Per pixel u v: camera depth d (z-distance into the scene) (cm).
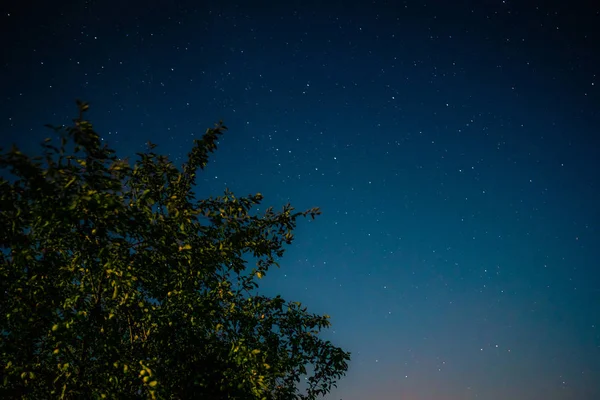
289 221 668
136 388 519
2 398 450
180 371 568
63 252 525
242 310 642
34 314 469
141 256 506
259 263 672
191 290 577
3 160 379
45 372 486
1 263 469
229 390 550
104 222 454
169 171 601
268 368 547
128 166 457
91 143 427
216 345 576
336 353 697
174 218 515
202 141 609
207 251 566
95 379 498
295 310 715
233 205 628
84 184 437
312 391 725
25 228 449
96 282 521
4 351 449
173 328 562
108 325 495
